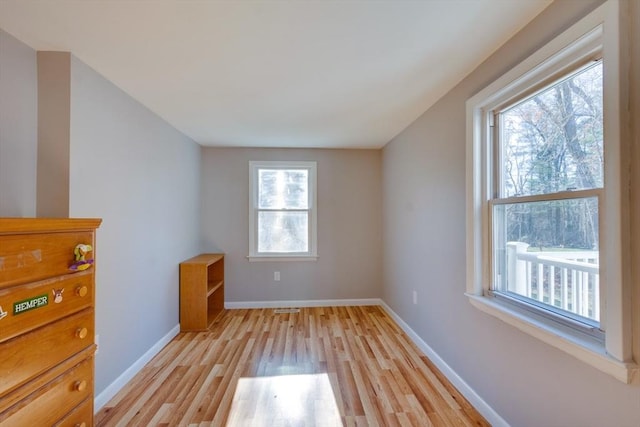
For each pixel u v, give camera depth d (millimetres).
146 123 2445
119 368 2021
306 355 2521
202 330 3070
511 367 1511
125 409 1806
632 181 961
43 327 1118
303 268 3949
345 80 2004
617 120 978
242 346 2707
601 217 1107
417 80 2002
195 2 1254
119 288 2037
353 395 1948
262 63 1779
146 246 2420
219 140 3543
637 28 947
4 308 980
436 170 2361
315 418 1728
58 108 1624
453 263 2090
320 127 3051
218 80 1994
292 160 3938
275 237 3945
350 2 1263
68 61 1636
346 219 3994
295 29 1452
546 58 1275
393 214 3486
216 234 3846
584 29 1102
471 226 1823
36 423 1084
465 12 1332
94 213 1817
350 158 4004
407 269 3008
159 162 2668
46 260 1139
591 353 1059
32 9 1284
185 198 3281
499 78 1572
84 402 1313
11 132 1489
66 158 1624
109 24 1399
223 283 3807
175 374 2215
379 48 1625
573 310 1249
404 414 1756
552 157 1368
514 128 1621
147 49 1617
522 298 1543
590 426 1099
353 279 4004
